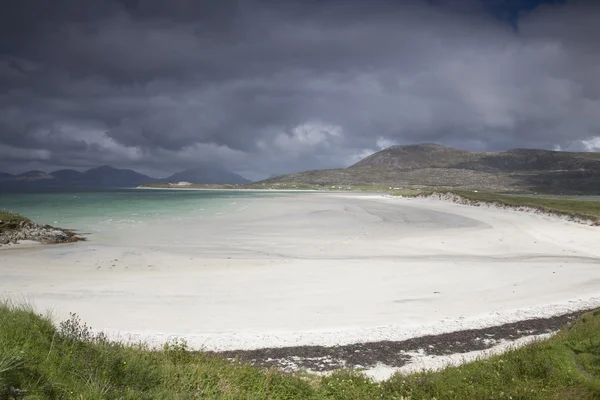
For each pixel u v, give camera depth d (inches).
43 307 674.8
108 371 287.9
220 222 2012.8
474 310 701.3
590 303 735.7
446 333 594.2
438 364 487.8
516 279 904.3
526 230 1744.6
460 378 381.1
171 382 313.3
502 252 1286.9
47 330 321.4
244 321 639.8
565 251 1305.4
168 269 988.6
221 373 363.3
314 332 595.2
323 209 2866.6
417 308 709.3
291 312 685.3
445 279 903.1
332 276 927.0
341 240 1501.0
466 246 1391.5
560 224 1838.1
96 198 4436.5
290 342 557.9
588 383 328.8
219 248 1299.2
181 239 1470.2
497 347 542.3
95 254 1159.0
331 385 388.2
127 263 1050.1
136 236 1524.4
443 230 1776.6
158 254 1173.1
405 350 534.6
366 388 388.2
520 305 727.1
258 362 492.4
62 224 1839.3
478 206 2849.4
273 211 2687.0
